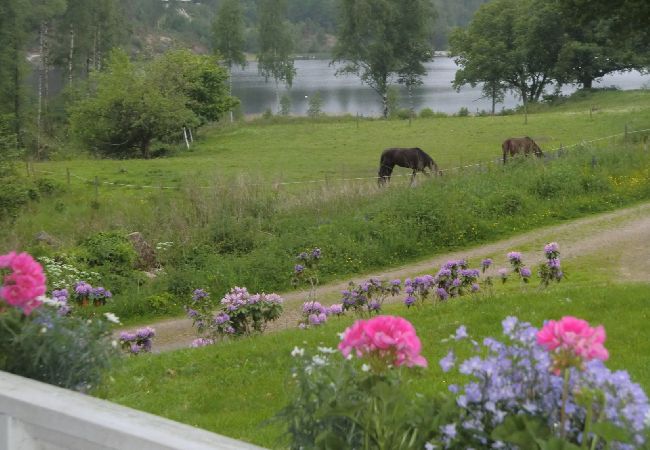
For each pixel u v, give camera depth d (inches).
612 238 858.8
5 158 1107.3
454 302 532.1
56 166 1686.8
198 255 861.2
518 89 3481.8
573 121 2121.1
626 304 472.4
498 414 130.3
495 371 135.2
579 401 125.7
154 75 2194.9
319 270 834.2
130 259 841.5
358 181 1135.6
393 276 820.6
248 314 528.4
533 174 1062.4
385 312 579.2
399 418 135.6
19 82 2541.8
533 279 714.8
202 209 959.0
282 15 3855.8
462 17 7431.1
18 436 140.0
